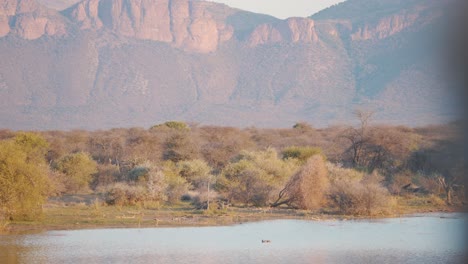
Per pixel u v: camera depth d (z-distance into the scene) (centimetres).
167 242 8806
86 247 8400
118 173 15650
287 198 12494
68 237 9119
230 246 8562
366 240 8975
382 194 11831
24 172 10038
